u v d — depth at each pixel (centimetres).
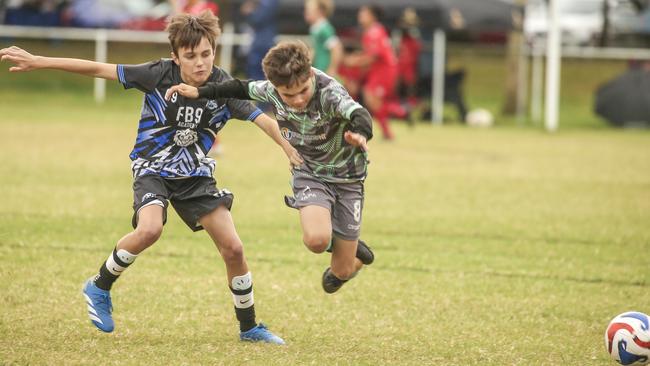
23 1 7544
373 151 4425
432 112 6294
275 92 1466
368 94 4919
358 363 1372
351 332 1555
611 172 3906
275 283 1884
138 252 1397
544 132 5778
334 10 6500
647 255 2288
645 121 6200
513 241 2419
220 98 1443
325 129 1483
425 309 1725
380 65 4878
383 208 2845
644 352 1319
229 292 1789
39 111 5609
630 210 2959
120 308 1645
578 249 2341
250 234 2381
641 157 4503
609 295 1881
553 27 5838
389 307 1731
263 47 5312
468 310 1728
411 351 1452
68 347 1396
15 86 6819
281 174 3488
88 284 1428
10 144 4028
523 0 6750
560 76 8212
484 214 2803
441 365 1381
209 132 1480
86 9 7625
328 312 1683
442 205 2941
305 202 1498
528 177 3675
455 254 2238
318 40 4944
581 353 1469
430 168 3856
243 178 3353
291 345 1462
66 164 3506
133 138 4450
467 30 6500
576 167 4041
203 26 1422
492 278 1997
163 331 1513
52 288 1747
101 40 6281
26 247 2097
